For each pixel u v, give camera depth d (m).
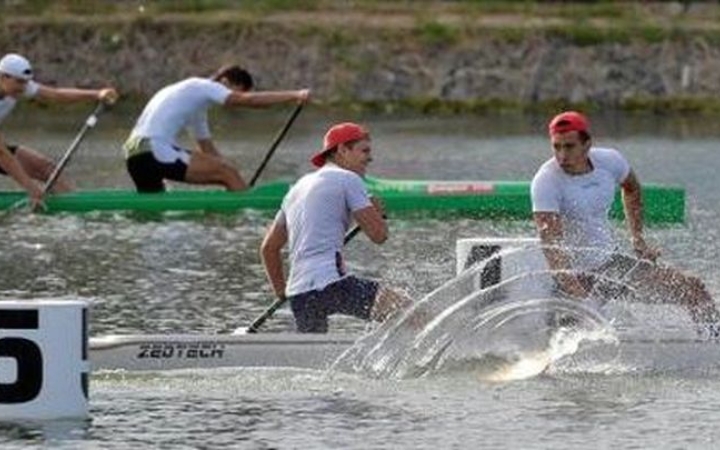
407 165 75.12
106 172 72.56
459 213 60.22
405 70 102.19
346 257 51.12
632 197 39.09
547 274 37.78
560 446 31.69
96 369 36.69
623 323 37.94
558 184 38.22
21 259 51.44
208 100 60.00
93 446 31.44
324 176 37.53
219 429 32.66
